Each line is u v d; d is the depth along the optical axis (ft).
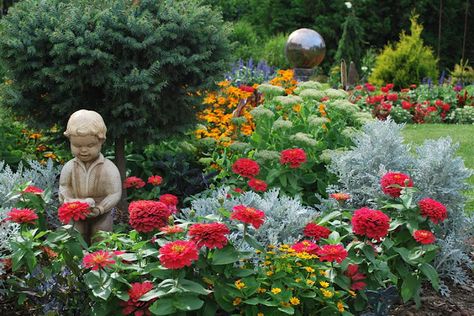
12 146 19.15
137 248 9.75
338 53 59.57
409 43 50.39
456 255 12.73
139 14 15.84
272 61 59.36
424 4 73.51
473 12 75.97
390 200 12.93
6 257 10.16
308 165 15.84
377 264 10.57
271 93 18.31
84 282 9.95
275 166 15.96
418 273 11.41
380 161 14.30
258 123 17.04
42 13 15.05
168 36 15.53
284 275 9.70
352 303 10.83
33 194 11.68
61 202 12.89
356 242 10.73
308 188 16.22
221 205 11.39
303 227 12.49
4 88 15.85
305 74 45.47
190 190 17.49
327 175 15.93
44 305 10.03
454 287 12.71
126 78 14.94
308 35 45.42
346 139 16.97
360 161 14.40
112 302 9.36
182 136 17.24
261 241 12.23
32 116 16.24
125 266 9.61
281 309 9.20
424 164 13.44
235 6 76.59
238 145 16.51
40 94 15.99
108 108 15.70
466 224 13.46
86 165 12.75
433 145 14.07
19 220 9.95
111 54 15.21
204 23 16.21
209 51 15.87
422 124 36.09
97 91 15.93
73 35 14.61
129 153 19.04
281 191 15.17
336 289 10.63
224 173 16.44
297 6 73.41
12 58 15.39
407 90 43.01
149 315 9.08
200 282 9.64
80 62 14.56
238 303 9.48
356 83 51.37
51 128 16.80
